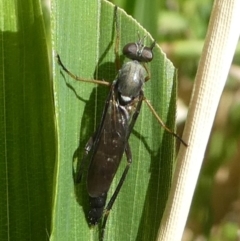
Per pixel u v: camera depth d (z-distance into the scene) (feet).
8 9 0.20
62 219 0.20
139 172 0.21
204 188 0.29
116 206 0.21
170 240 0.19
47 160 0.21
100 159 0.21
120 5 0.26
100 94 0.22
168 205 0.19
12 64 0.20
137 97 0.21
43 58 0.20
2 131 0.20
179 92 0.30
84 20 0.20
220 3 0.19
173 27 0.31
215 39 0.19
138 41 0.21
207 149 0.29
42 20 0.20
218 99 0.19
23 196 0.21
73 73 0.20
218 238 0.29
